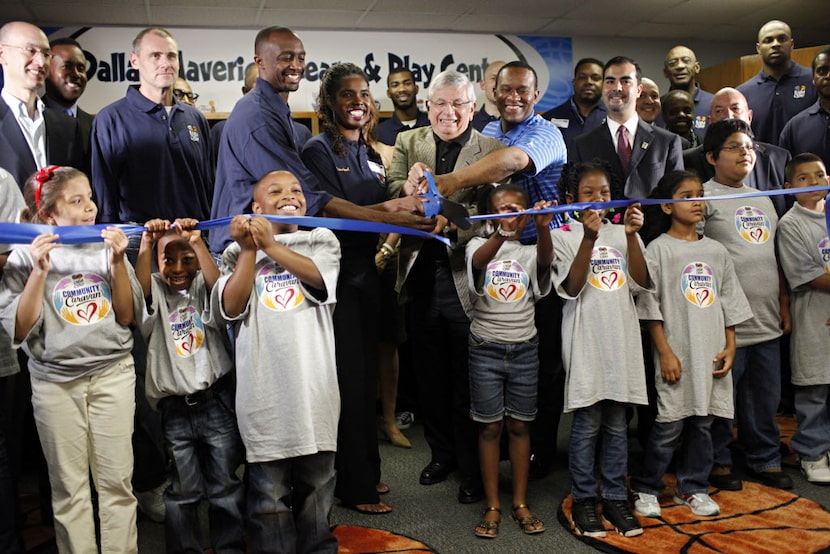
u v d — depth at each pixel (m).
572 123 4.23
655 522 2.27
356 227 1.94
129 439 1.93
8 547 2.04
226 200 2.24
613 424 2.29
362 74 2.40
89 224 1.88
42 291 1.75
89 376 1.87
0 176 2.14
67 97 3.15
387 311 3.11
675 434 2.35
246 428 1.84
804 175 2.65
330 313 1.95
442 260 2.52
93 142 2.60
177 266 1.97
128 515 1.93
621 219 2.86
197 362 1.95
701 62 6.46
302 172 2.18
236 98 5.45
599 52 6.21
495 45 5.94
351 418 2.33
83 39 5.18
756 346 2.61
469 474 2.51
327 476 1.89
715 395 2.39
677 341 2.38
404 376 3.65
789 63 4.00
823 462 2.60
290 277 1.89
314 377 1.86
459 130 2.53
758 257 2.61
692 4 5.38
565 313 2.33
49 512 2.35
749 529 2.20
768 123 4.05
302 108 5.59
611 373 2.25
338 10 5.14
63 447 1.85
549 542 2.16
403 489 2.61
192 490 1.96
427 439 2.72
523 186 2.66
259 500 1.84
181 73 5.35
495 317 2.30
